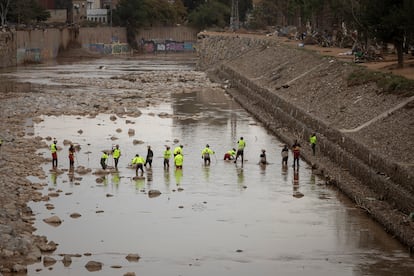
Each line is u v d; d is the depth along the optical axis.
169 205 62.12
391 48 163.25
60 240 52.91
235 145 87.44
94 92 140.12
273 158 80.44
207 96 137.88
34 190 65.50
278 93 113.75
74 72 193.25
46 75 181.38
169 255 50.28
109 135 93.44
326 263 48.81
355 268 47.78
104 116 109.44
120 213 59.69
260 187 68.00
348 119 83.00
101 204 62.12
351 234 54.31
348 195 63.72
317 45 174.75
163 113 111.75
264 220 58.03
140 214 59.47
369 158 65.88
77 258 49.31
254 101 123.00
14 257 48.78
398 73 101.62
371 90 91.12
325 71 116.44
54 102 121.38
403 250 50.94
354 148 70.81
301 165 76.88
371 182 63.28
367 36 129.62
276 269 47.81
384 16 108.44
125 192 66.12
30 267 47.41
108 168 74.94
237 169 75.31
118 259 49.41
